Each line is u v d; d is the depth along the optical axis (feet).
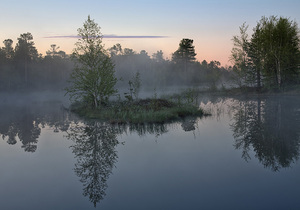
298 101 74.54
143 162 22.80
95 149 28.78
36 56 304.09
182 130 37.91
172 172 19.76
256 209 13.34
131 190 16.62
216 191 15.89
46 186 18.10
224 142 29.37
